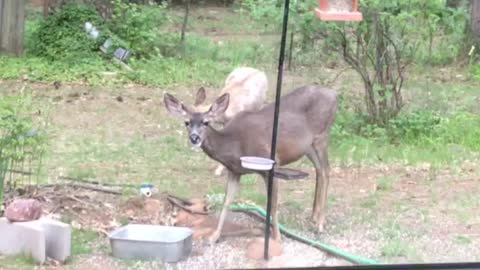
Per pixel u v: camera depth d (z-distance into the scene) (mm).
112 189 9516
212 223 8664
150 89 15141
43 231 7492
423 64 16812
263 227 8617
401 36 13383
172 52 17859
